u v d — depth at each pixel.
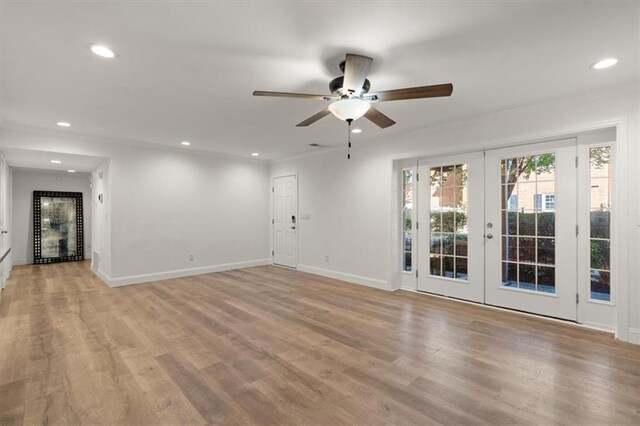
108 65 2.44
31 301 4.22
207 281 5.37
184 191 5.77
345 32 2.00
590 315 3.26
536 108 3.36
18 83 2.75
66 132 4.45
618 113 2.90
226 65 2.45
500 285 3.87
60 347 2.81
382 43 2.13
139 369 2.43
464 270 4.18
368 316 3.62
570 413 1.91
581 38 2.07
